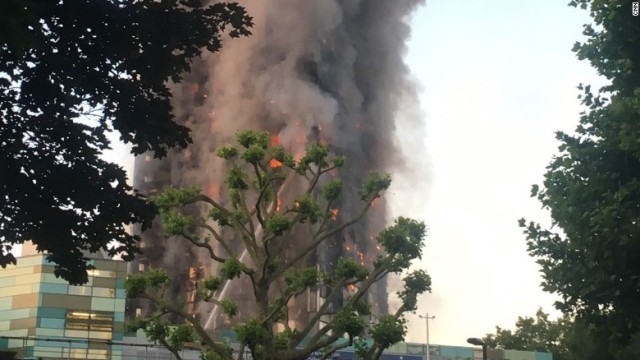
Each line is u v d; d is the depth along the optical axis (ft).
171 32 41.96
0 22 31.58
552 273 62.34
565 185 61.21
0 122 41.32
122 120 43.11
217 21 43.42
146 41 41.83
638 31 59.67
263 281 74.54
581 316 62.69
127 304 349.41
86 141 42.70
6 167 41.65
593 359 170.40
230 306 76.89
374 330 71.20
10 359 89.20
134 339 209.97
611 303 59.93
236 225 77.71
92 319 215.51
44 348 205.05
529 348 354.33
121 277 222.69
